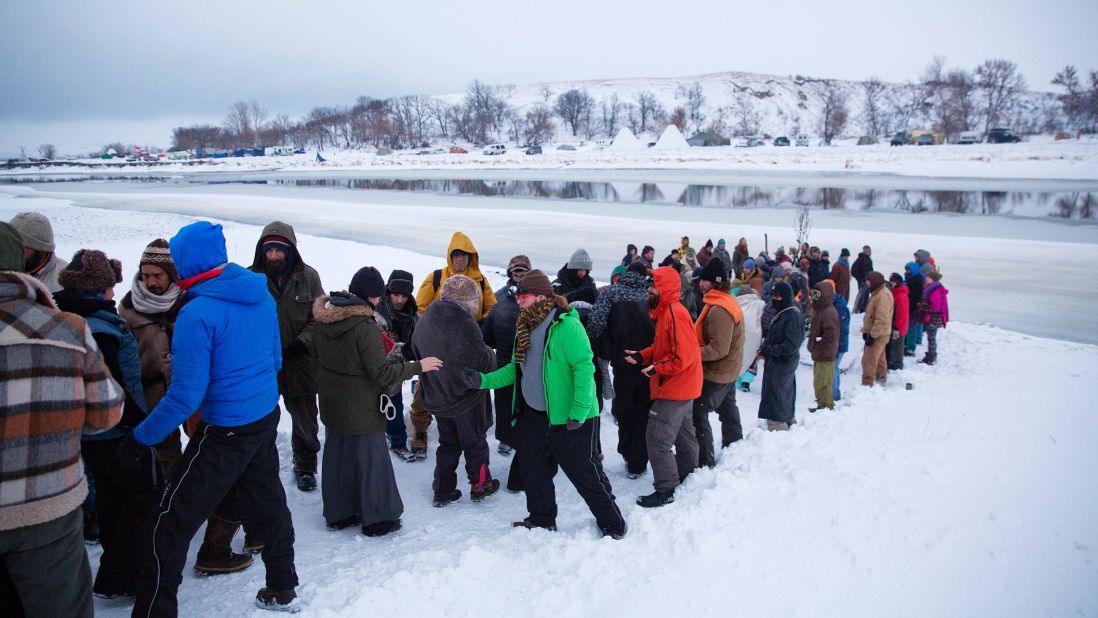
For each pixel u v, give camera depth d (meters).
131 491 3.42
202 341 2.97
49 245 3.62
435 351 4.58
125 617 3.31
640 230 25.36
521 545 3.82
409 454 5.77
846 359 10.86
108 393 2.49
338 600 3.22
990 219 27.44
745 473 4.49
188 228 3.09
